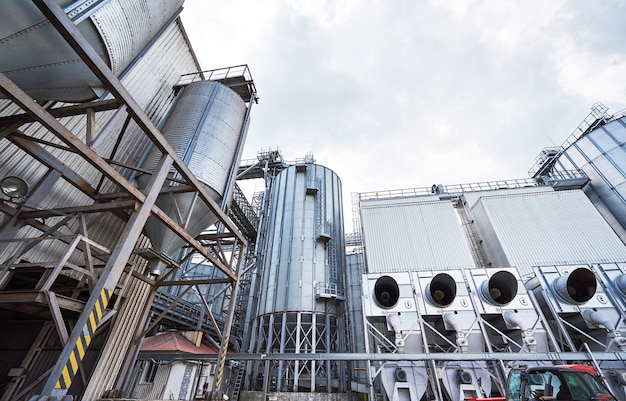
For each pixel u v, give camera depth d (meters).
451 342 15.76
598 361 13.37
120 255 5.83
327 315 23.58
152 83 14.33
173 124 12.41
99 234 11.05
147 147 12.46
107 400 8.67
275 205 32.09
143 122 6.52
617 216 25.28
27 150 7.01
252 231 37.66
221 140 12.48
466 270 17.86
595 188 27.17
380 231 23.47
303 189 31.25
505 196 25.36
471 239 26.80
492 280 17.22
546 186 25.73
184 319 22.52
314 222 28.55
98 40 6.86
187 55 17.20
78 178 8.14
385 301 17.14
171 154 7.54
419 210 24.61
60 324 5.52
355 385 22.30
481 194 28.16
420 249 22.05
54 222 9.62
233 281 10.54
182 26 16.53
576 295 16.81
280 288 24.69
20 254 7.07
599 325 14.70
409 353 14.47
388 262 21.56
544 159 34.44
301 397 19.00
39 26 5.27
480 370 14.32
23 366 8.98
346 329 25.14
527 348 14.47
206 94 13.84
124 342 10.22
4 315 9.03
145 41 9.25
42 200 9.10
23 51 5.54
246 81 16.19
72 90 7.00
